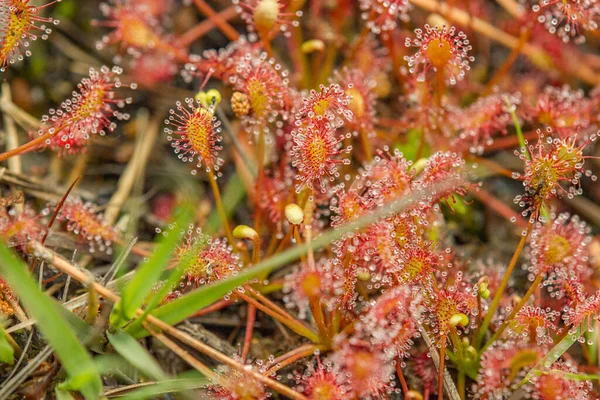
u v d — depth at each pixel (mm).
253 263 222
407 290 213
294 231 217
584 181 253
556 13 234
